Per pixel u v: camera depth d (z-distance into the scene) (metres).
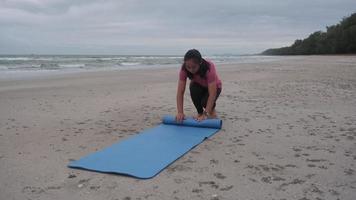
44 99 7.96
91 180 3.12
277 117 5.87
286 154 3.89
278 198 2.77
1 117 5.90
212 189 2.95
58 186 3.01
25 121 5.58
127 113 6.21
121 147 4.01
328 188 2.96
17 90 9.66
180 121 5.03
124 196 2.81
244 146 4.18
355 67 21.88
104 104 7.21
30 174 3.28
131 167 3.38
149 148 3.98
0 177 3.21
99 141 4.41
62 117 5.89
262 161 3.64
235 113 6.21
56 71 18.64
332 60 36.72
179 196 2.81
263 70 19.47
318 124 5.35
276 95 8.56
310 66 23.98
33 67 23.69
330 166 3.50
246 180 3.14
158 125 5.16
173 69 21.03
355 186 3.01
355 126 5.21
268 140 4.45
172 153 3.81
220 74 16.16
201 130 4.82
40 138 4.55
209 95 5.05
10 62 32.34
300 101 7.59
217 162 3.61
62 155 3.84
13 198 2.79
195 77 5.07
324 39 75.19
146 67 24.20
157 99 7.88
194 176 3.22
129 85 11.02
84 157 3.68
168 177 3.20
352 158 3.75
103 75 15.40
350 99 7.86
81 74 16.02
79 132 4.86
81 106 6.98
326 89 9.74
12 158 3.74
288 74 15.98
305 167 3.47
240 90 9.62
